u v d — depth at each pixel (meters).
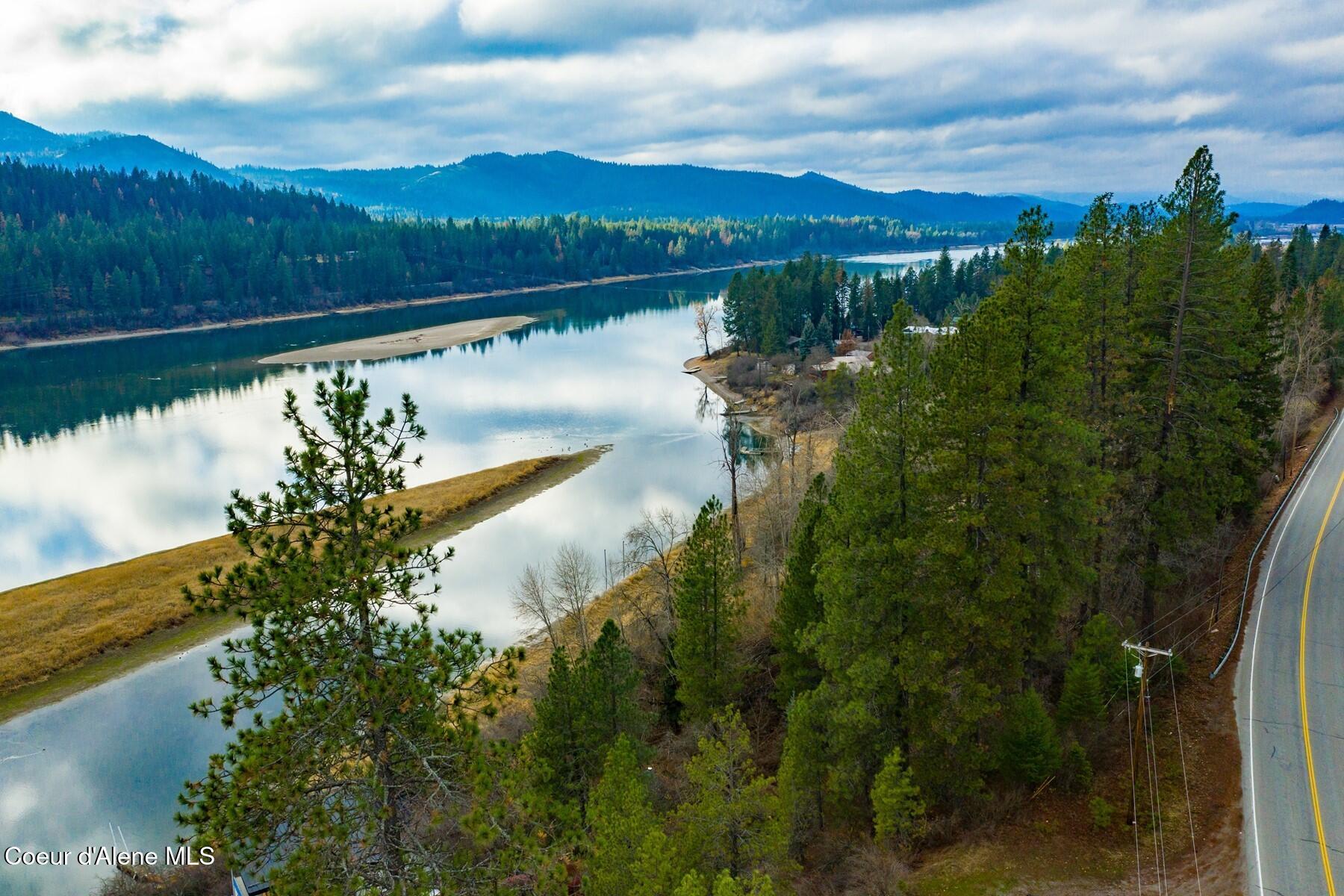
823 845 27.56
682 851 22.62
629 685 32.56
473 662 15.26
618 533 66.50
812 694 29.69
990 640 25.81
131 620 52.84
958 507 25.78
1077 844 24.27
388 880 13.62
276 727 13.14
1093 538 30.38
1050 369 26.88
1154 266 33.62
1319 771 25.58
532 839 14.95
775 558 50.47
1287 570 38.66
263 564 13.81
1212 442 32.72
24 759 40.31
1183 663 31.48
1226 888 21.59
